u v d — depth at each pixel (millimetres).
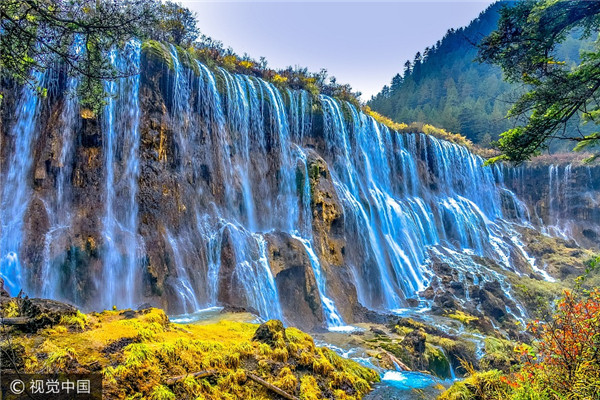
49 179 12875
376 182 26922
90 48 6434
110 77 6758
